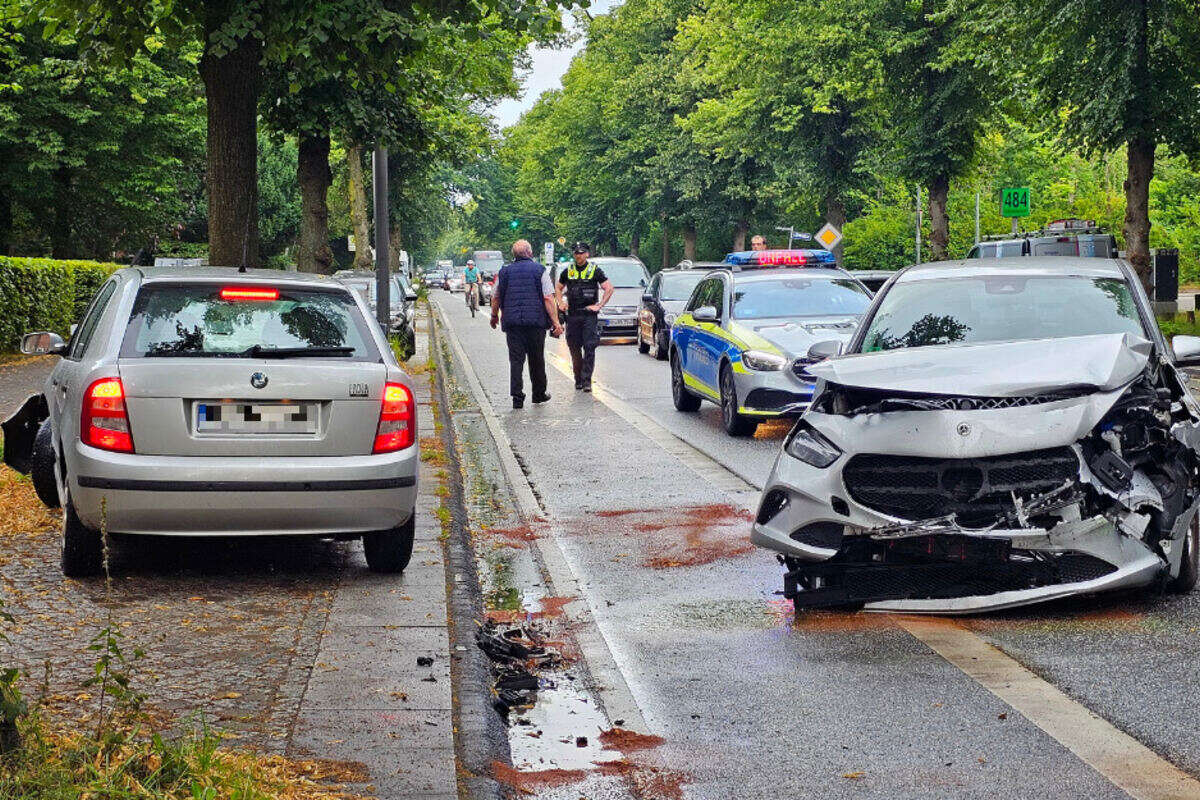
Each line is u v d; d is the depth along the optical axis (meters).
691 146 62.84
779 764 5.02
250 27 12.57
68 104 38.16
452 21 12.75
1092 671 6.07
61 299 29.03
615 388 21.97
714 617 7.32
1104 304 8.64
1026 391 6.86
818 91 45.62
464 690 5.64
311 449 7.39
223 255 14.13
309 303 7.87
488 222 127.44
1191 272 57.38
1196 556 7.49
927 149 41.88
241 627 6.55
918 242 54.28
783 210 65.44
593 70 75.88
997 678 6.01
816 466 7.16
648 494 11.59
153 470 7.16
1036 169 63.88
